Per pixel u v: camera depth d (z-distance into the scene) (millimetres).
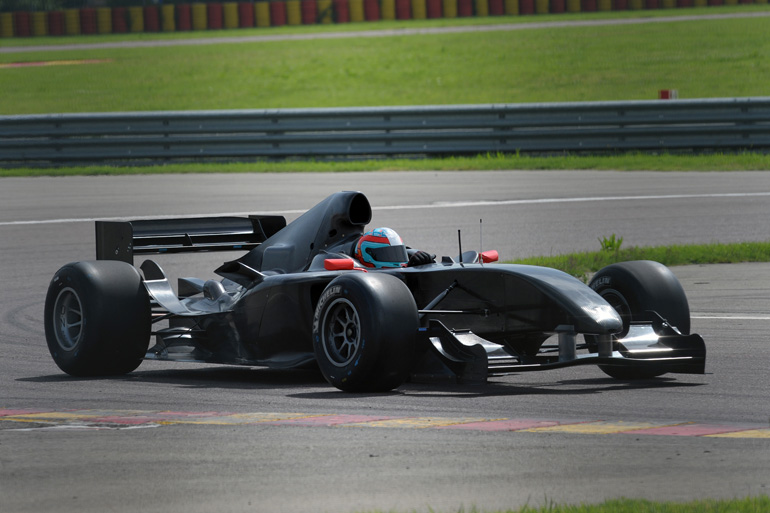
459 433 21906
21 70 183375
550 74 153750
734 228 61750
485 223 63562
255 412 24938
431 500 16938
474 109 93125
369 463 19469
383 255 30297
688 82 140625
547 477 18250
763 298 43688
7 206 75625
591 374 30750
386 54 180000
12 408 26203
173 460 20000
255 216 37219
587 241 57812
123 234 33844
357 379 26625
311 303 29469
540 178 84250
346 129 94938
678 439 21125
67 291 31875
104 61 190000
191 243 35938
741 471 18469
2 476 18938
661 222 63750
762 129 89250
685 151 90875
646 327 29469
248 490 17750
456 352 27094
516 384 28812
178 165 95812
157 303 32938
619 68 154875
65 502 17188
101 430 22984
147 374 32781
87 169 95188
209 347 32781
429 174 88062
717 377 29172
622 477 18156
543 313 27484
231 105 141750
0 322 42406
